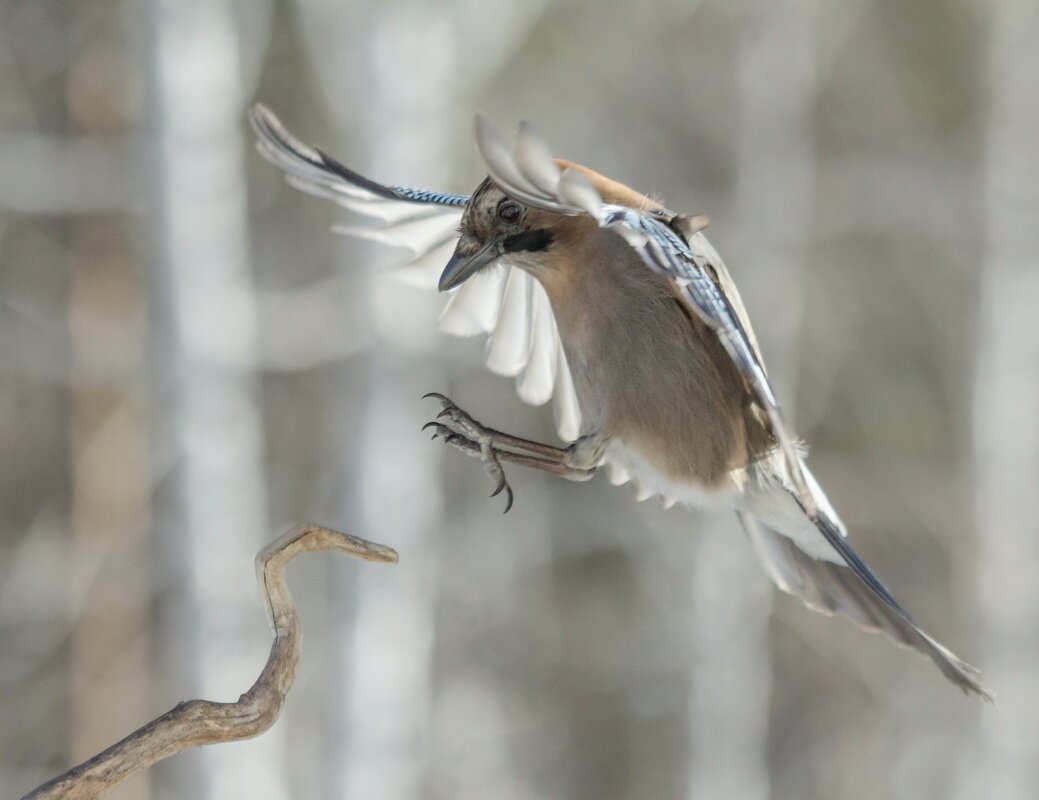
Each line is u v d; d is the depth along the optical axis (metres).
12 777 16.30
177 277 13.22
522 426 19.11
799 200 16.97
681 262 4.73
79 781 3.77
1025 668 16.52
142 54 13.22
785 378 16.92
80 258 16.70
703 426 6.01
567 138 18.94
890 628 6.18
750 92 17.00
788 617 20.16
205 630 13.41
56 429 17.78
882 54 20.67
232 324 13.44
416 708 13.75
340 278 13.70
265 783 13.68
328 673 13.98
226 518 13.45
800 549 6.37
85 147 14.92
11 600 16.84
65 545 17.16
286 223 18.70
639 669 19.80
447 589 19.22
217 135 13.23
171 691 14.02
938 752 19.31
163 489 13.66
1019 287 16.56
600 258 5.91
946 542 20.08
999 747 16.56
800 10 16.88
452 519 19.30
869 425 20.77
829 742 19.91
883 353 20.81
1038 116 16.48
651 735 19.81
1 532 17.38
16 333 16.78
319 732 17.23
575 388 6.26
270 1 17.69
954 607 19.81
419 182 13.17
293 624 4.15
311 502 18.45
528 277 6.58
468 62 16.30
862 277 20.59
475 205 5.91
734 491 6.09
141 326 16.39
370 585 13.51
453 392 18.84
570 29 18.88
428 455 13.65
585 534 19.78
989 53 17.19
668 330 5.94
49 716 16.70
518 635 19.70
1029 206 16.52
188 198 13.14
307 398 18.53
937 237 18.08
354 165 14.39
